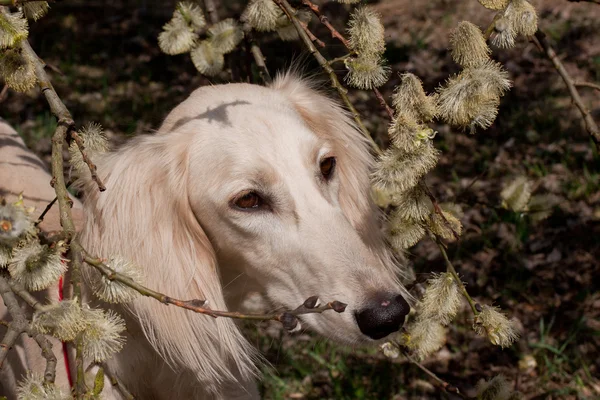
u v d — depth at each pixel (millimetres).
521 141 1603
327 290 752
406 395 1103
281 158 778
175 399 832
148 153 807
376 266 757
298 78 899
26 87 671
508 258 1291
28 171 919
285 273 780
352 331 738
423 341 757
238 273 813
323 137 857
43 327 609
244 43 983
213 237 803
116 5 2348
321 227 766
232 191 776
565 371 1125
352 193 874
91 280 760
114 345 624
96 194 789
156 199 797
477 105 685
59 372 772
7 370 829
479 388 763
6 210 600
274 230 775
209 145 793
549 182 1448
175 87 1844
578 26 2080
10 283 641
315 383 1120
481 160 1558
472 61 694
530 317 1202
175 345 784
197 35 927
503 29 702
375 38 719
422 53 2031
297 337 1168
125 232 788
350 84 728
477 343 1171
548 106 1724
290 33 899
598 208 1386
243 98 829
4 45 650
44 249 624
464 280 1251
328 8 2260
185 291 792
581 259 1296
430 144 691
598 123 1636
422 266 1265
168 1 2410
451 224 729
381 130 1628
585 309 1210
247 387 858
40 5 734
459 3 2324
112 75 1913
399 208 722
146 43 2096
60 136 674
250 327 1045
